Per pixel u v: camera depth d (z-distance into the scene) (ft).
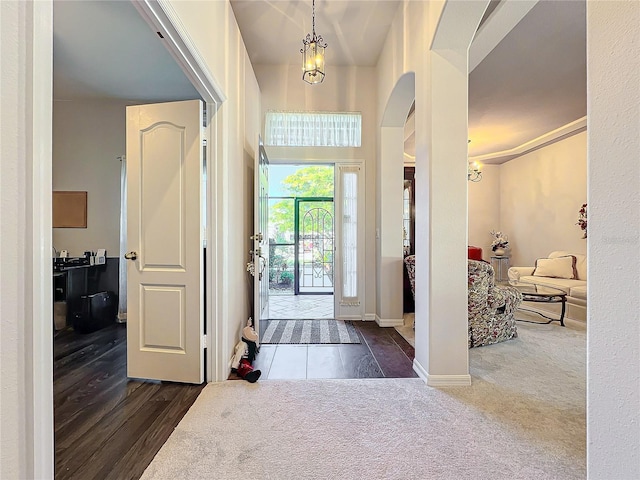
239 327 10.28
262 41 12.93
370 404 7.09
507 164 23.71
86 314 12.45
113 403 7.16
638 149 2.37
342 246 15.15
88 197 14.38
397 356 10.26
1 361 2.41
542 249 20.56
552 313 15.96
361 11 11.08
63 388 7.90
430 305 8.09
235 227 9.70
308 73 10.94
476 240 24.44
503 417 6.59
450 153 8.07
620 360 2.48
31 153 2.59
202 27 6.84
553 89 13.38
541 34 9.72
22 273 2.55
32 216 2.60
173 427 6.22
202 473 5.00
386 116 13.37
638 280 2.36
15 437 2.51
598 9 2.65
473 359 9.84
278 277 23.90
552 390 7.79
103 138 14.37
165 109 8.26
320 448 5.59
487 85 13.00
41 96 2.65
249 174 12.18
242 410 6.82
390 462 5.25
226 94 8.66
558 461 5.29
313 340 11.91
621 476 2.46
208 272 8.30
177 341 8.19
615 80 2.52
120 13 8.80
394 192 13.92
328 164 15.25
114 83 12.80
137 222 8.38
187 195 8.14
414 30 9.36
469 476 4.96
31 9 2.58
